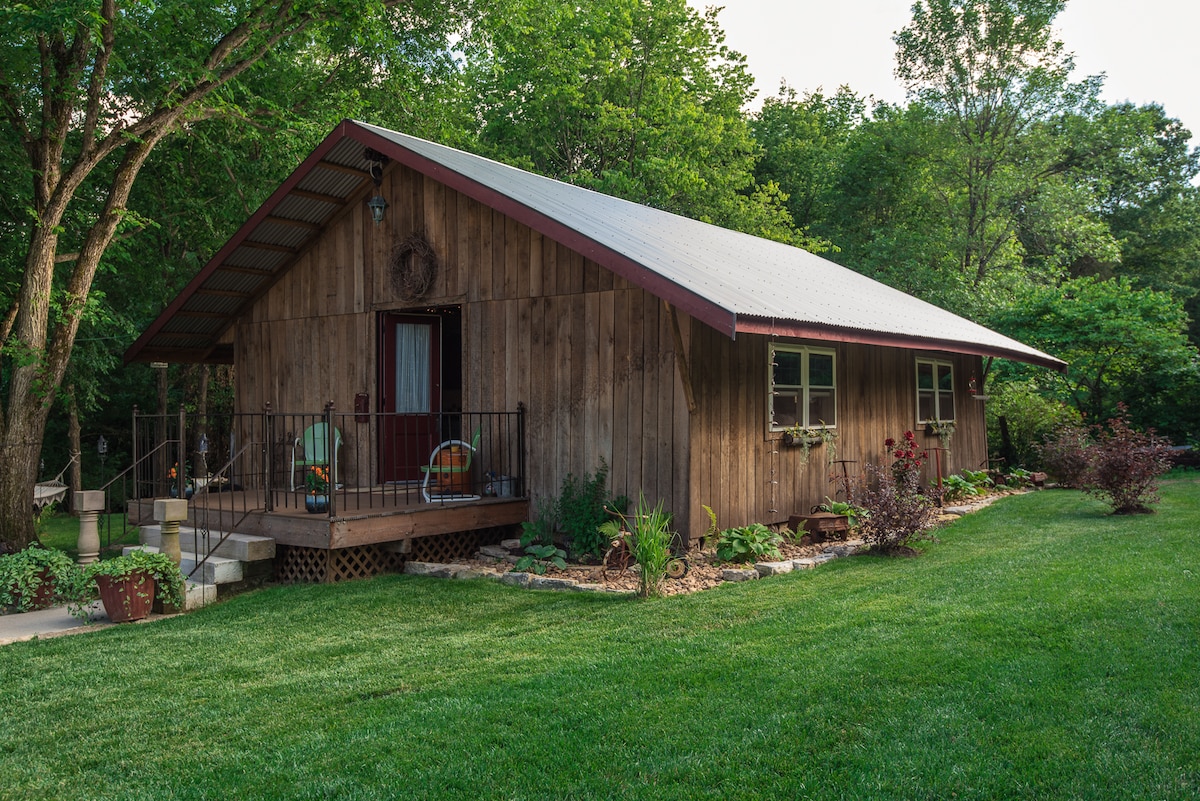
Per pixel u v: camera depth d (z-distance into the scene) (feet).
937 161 98.27
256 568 29.17
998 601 20.38
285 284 41.09
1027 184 96.48
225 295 41.39
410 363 37.96
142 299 62.75
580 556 29.53
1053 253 113.09
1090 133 104.68
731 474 30.73
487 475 33.68
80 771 13.85
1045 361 51.72
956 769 12.16
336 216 38.86
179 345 45.62
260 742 14.58
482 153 85.30
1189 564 23.59
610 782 12.33
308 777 12.99
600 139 95.20
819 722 13.91
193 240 63.36
